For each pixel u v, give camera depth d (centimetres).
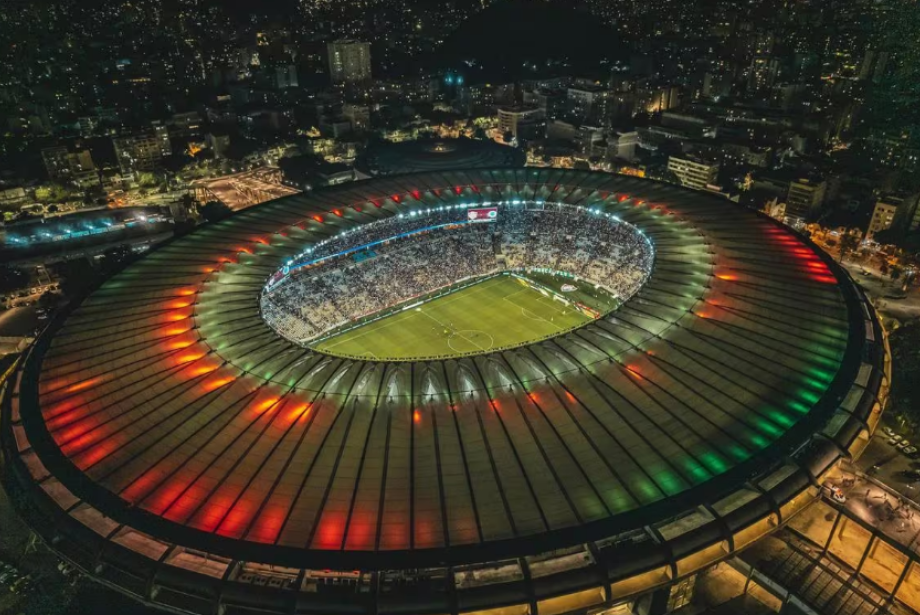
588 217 18075
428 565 5831
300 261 15912
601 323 9731
